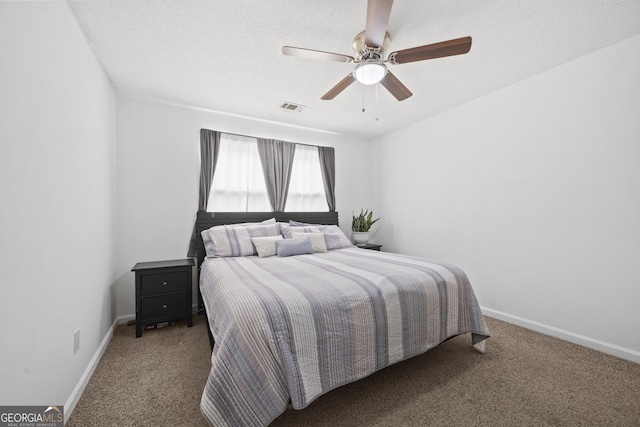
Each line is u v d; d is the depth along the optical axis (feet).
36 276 3.69
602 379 5.50
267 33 6.05
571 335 7.19
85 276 5.59
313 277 5.79
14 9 3.30
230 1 5.12
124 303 8.83
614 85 6.51
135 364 6.16
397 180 13.09
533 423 4.33
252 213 11.05
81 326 5.27
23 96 3.47
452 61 7.23
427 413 4.58
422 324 5.56
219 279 6.02
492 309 9.10
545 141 7.76
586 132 6.97
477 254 9.58
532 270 8.05
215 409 3.57
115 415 4.52
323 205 13.19
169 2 5.12
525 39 6.31
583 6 5.27
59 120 4.49
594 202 6.84
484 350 6.55
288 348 3.99
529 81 8.11
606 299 6.65
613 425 4.29
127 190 8.97
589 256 6.93
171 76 7.87
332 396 5.03
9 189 3.16
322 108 10.36
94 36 6.01
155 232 9.41
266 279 5.70
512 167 8.55
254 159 11.37
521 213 8.32
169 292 8.15
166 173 9.64
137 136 9.19
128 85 8.37
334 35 6.12
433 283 5.90
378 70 6.00
